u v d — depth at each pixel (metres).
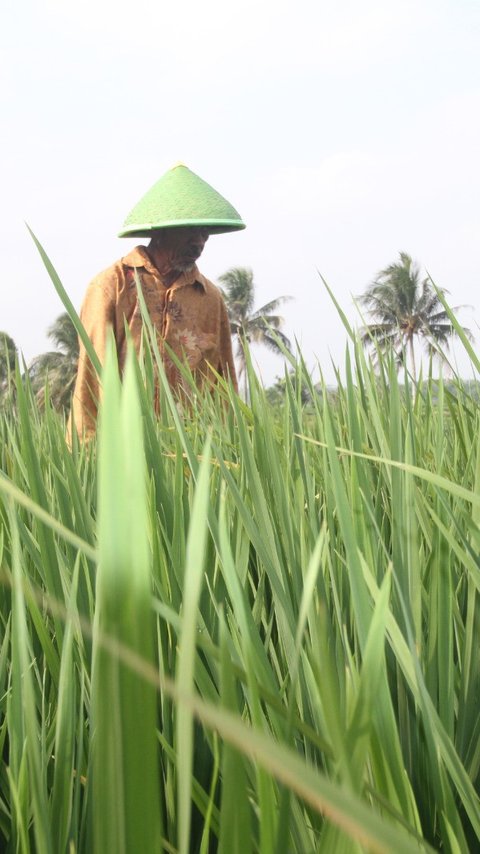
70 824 0.55
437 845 0.58
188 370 1.17
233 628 0.71
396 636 0.55
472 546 0.72
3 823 0.59
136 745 0.22
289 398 0.92
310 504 0.76
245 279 44.75
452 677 0.62
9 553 0.85
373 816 0.16
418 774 0.61
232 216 4.07
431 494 0.92
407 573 0.66
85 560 0.75
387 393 1.02
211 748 0.62
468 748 0.63
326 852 0.33
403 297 40.19
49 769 0.63
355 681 0.47
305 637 0.65
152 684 0.22
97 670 0.22
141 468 0.20
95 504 1.09
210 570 0.80
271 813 0.29
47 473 1.07
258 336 44.19
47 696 0.79
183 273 3.91
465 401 1.14
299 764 0.16
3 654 0.71
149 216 3.88
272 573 0.64
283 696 0.61
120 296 3.71
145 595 0.20
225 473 0.66
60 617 0.70
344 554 0.81
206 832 0.46
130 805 0.22
